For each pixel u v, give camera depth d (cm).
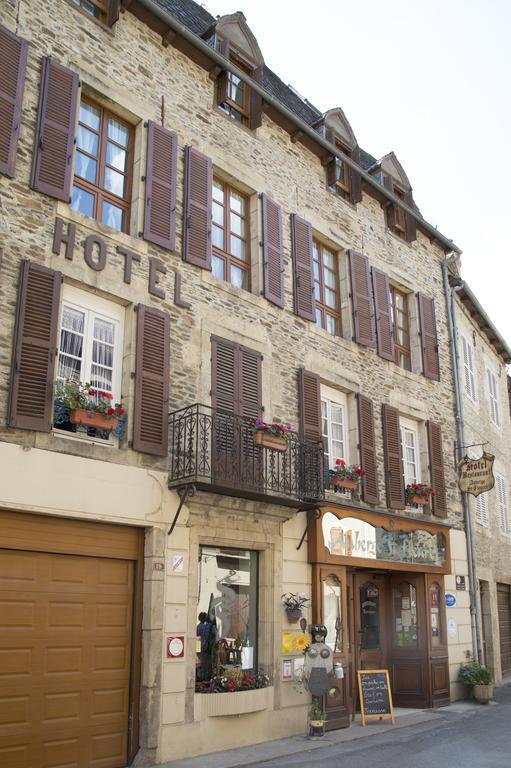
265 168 1142
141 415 846
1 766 687
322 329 1171
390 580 1293
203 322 961
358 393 1213
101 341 858
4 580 723
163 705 802
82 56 905
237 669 916
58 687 742
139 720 792
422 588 1265
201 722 839
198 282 970
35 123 830
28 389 746
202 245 986
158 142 964
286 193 1177
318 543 1034
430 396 1423
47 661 739
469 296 1662
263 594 966
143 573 832
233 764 788
